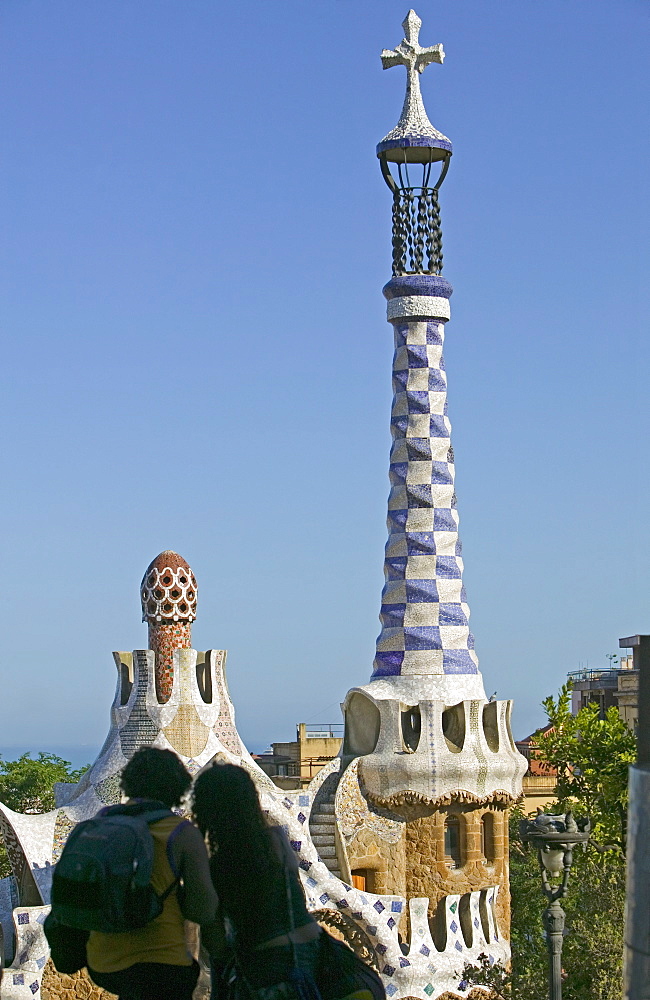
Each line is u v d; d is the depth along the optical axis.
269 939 8.86
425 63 31.53
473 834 28.91
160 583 27.77
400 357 31.02
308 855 27.22
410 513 30.41
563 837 17.88
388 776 28.41
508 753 29.61
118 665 28.77
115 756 27.53
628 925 6.69
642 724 6.82
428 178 31.17
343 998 8.95
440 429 30.78
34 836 26.66
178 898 8.95
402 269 31.11
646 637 6.88
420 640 29.69
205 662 28.62
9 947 27.67
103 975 9.05
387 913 27.34
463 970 26.34
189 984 9.12
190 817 9.43
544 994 22.91
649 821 6.62
